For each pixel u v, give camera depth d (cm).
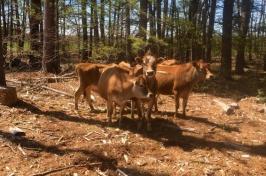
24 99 1021
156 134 904
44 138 799
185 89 1030
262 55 3033
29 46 1678
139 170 734
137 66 867
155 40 1677
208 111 1168
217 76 1981
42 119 892
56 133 830
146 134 896
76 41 1873
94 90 988
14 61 1714
